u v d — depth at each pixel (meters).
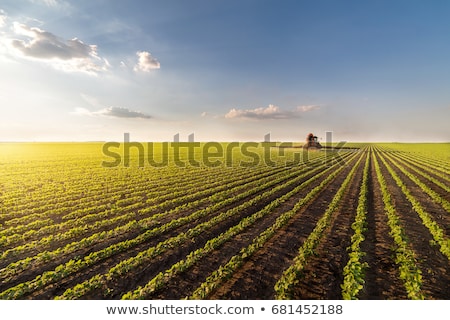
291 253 10.55
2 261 10.09
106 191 22.27
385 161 46.69
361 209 15.47
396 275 8.84
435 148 95.69
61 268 8.99
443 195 20.55
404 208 16.77
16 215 15.88
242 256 9.88
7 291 7.86
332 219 14.62
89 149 76.94
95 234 12.30
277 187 22.58
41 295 7.94
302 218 14.87
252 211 16.34
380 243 11.38
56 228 13.42
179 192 21.28
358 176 29.47
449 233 12.64
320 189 22.42
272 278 8.73
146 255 10.19
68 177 28.36
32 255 10.63
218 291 8.01
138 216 15.81
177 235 12.60
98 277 8.59
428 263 9.65
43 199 19.55
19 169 34.00
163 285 8.33
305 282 8.49
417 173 32.12
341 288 8.18
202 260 9.97
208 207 16.66
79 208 17.48
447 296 7.76
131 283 8.57
